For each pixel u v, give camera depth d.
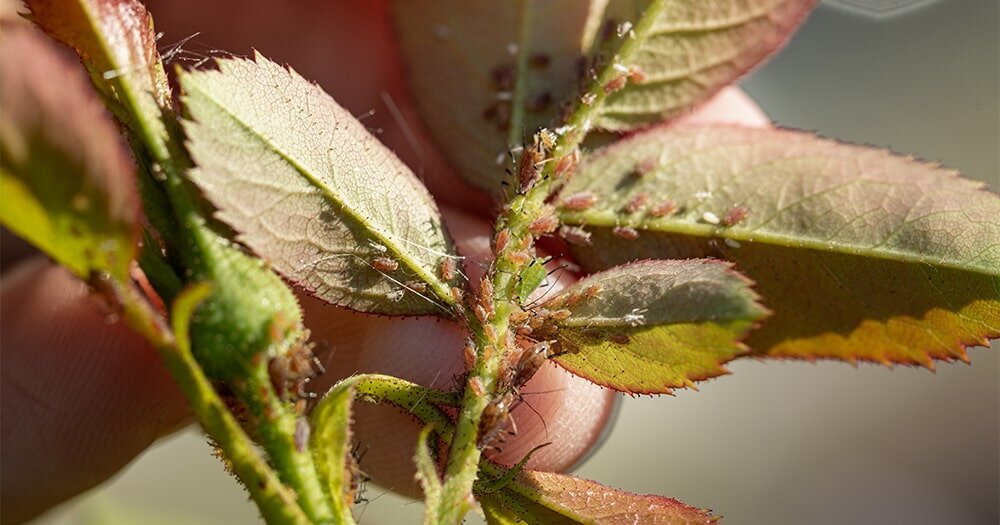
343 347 0.15
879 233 0.12
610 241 0.13
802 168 0.13
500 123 0.14
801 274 0.13
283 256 0.11
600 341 0.12
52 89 0.09
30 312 0.15
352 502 0.11
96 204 0.10
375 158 0.12
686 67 0.13
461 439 0.11
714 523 0.11
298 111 0.12
